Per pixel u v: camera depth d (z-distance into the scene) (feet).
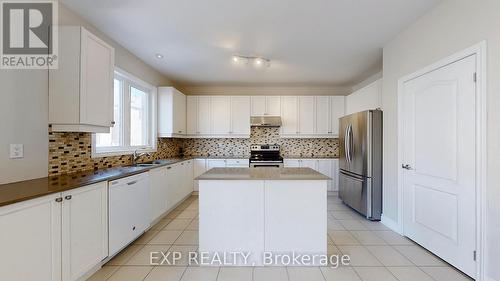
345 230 10.75
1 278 4.52
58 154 7.84
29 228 5.02
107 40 10.09
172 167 13.29
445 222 7.75
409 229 9.58
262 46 11.18
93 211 6.86
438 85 7.97
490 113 6.30
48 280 5.45
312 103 18.19
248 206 7.92
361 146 12.60
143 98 14.05
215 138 19.25
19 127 6.67
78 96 7.36
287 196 7.89
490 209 6.28
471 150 6.81
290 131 18.17
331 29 9.54
